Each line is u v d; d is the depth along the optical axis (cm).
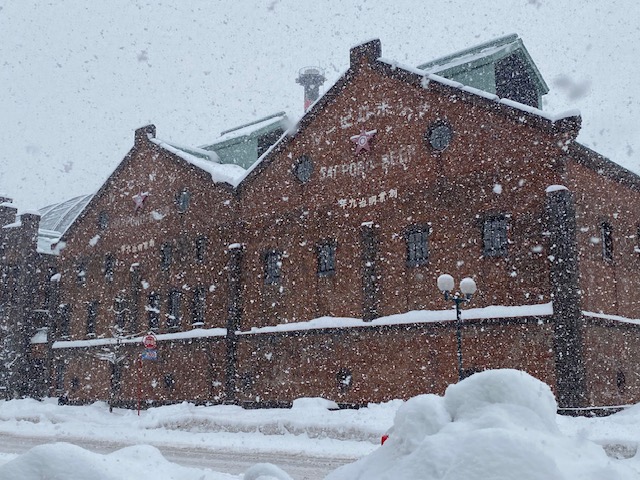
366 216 2588
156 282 3447
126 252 3662
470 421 559
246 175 3039
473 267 2291
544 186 2186
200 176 3291
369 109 2639
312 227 2758
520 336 2152
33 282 4369
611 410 2139
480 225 2297
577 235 2186
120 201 3750
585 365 2069
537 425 556
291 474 1274
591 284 2225
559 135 2175
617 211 2483
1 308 4378
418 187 2461
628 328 2386
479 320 2230
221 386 3000
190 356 3169
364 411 2200
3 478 526
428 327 2347
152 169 3575
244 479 656
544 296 2136
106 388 3628
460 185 2361
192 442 1975
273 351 2788
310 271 2739
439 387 2289
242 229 3023
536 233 2178
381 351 2455
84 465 556
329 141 2748
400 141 2533
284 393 2714
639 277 2570
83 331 3878
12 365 4181
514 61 2917
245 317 2939
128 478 608
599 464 502
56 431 2467
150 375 3347
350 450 1659
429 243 2405
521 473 455
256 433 2144
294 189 2848
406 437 583
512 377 595
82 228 3988
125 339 3538
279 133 3797
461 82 2881
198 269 3228
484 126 2334
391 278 2486
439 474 494
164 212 3462
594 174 2355
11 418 3109
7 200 4678
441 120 2438
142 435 2225
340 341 2580
